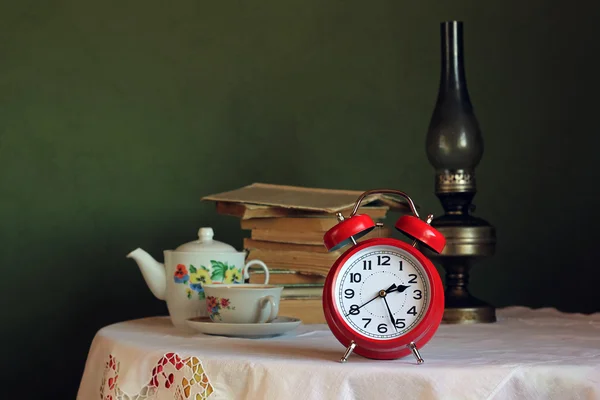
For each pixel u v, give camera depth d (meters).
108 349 1.33
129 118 2.31
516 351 1.19
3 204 2.25
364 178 2.35
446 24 1.79
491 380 1.01
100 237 2.28
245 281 1.81
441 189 1.77
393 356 1.12
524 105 2.34
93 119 2.30
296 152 2.35
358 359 1.12
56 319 2.25
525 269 2.31
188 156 2.32
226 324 1.35
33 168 2.27
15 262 2.25
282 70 2.35
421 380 1.01
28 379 2.23
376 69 2.36
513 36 2.35
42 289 2.25
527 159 2.33
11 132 2.27
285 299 1.65
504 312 1.88
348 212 1.65
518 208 2.33
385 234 1.72
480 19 2.35
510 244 2.32
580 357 1.11
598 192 2.32
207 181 2.32
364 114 2.36
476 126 1.76
